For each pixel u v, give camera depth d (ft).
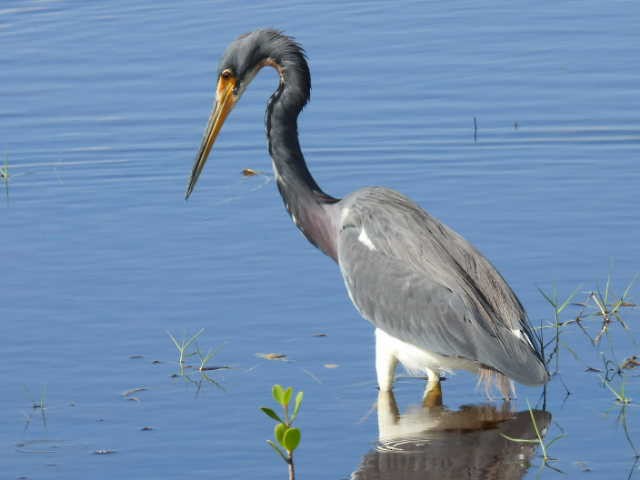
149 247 49.85
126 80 67.31
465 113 62.59
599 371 38.55
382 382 38.32
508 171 57.16
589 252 47.47
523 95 64.13
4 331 42.39
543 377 36.32
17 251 49.83
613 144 59.21
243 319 43.01
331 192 55.83
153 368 39.52
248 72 42.37
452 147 59.72
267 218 52.65
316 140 60.95
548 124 61.11
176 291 45.47
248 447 34.47
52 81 67.56
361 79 66.59
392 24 74.33
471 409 36.81
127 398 37.58
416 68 67.56
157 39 72.54
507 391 37.32
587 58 67.87
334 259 41.50
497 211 52.31
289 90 41.22
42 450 34.42
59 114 63.93
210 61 68.85
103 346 41.14
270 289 45.42
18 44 72.74
